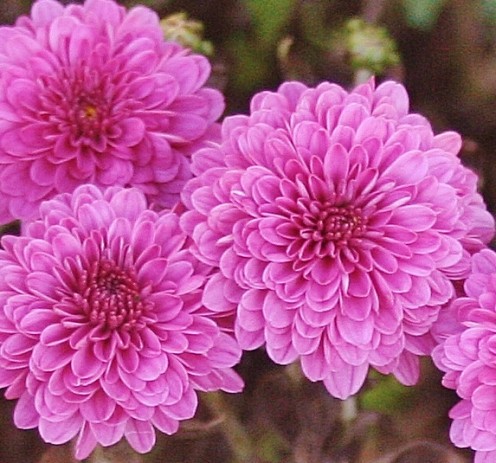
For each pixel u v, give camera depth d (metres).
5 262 0.43
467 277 0.43
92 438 0.43
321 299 0.42
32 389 0.42
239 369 0.48
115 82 0.44
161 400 0.42
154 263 0.43
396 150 0.43
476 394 0.42
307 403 0.48
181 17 0.48
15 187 0.44
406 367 0.44
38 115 0.44
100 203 0.43
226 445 0.48
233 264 0.42
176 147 0.45
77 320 0.43
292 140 0.43
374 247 0.43
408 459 0.48
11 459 0.49
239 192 0.43
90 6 0.45
